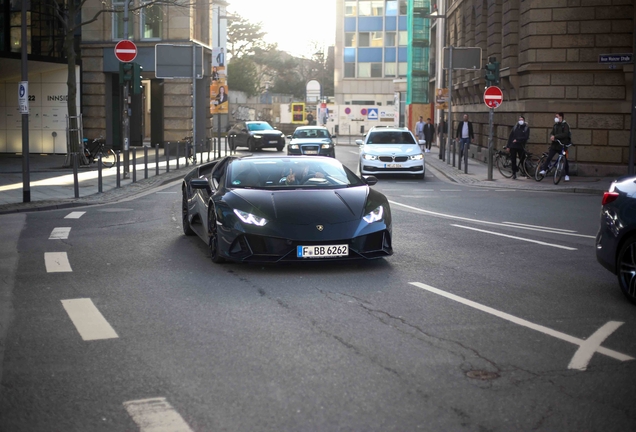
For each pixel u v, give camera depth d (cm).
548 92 2458
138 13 3862
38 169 2600
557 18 2419
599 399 454
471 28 3803
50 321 638
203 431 405
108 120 4025
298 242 821
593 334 598
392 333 597
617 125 2394
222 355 539
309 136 3303
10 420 420
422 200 1716
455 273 841
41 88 3469
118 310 674
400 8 8019
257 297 722
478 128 3609
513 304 697
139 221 1308
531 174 2375
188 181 1130
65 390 468
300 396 457
